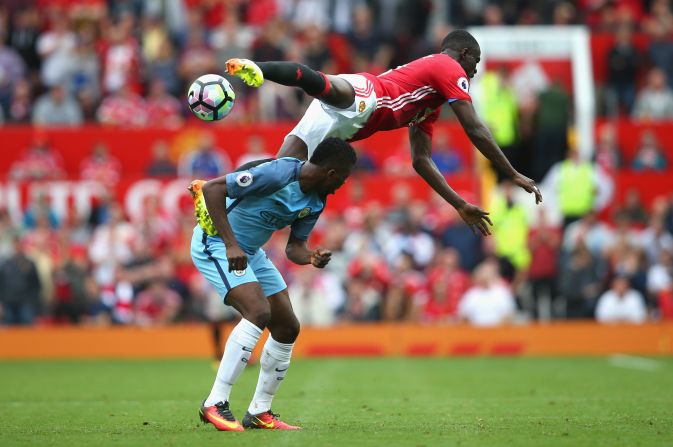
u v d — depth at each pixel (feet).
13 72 253.03
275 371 82.38
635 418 89.86
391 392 121.29
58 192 215.10
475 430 79.97
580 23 267.80
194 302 191.72
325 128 82.28
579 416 92.07
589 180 211.82
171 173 223.10
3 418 93.40
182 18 280.51
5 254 196.24
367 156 224.74
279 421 82.58
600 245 200.03
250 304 79.97
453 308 191.62
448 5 278.46
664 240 202.18
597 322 192.03
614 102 249.75
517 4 264.93
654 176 222.07
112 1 275.80
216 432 78.54
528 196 215.31
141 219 206.59
